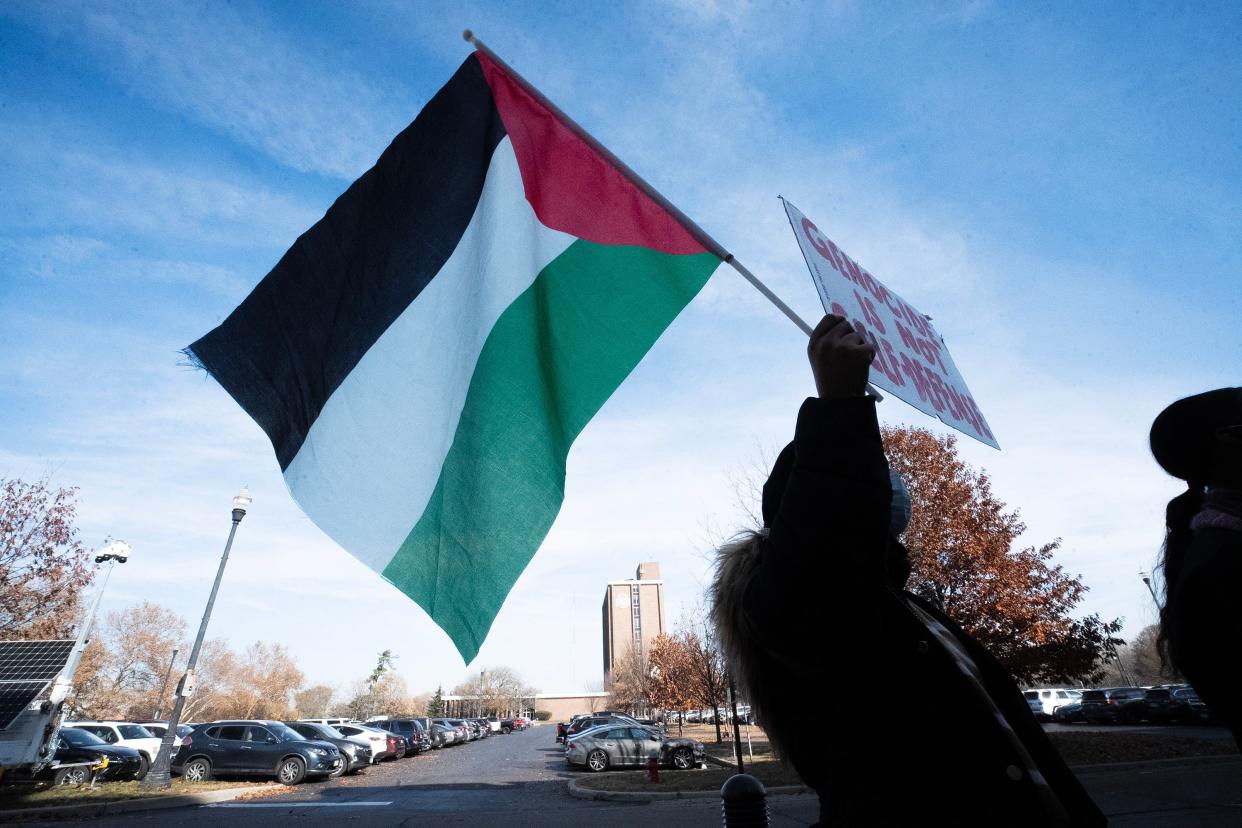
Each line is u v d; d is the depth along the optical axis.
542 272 3.06
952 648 1.28
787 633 1.09
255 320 2.73
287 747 20.34
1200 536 1.56
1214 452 1.66
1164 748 17.97
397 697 88.94
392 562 2.51
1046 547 17.14
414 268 2.95
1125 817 9.66
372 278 2.90
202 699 65.81
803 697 1.27
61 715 16.64
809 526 1.06
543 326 2.98
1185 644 1.46
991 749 1.11
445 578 2.50
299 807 14.76
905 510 1.47
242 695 77.56
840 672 1.18
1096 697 34.47
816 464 1.10
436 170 3.11
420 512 2.58
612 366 2.90
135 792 16.03
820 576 1.05
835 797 1.17
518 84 2.91
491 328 2.92
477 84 3.26
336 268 2.88
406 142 3.12
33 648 16.98
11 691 16.16
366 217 2.98
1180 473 1.74
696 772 19.61
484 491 2.64
